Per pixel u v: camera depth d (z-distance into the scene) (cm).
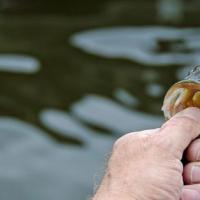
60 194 1603
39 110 2123
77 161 1769
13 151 1838
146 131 491
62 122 2019
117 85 2281
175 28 2905
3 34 3012
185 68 2378
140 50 2614
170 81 2269
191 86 486
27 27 3117
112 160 484
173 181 461
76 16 3269
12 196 1606
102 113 2056
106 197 464
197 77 497
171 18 3086
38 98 2223
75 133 1934
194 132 479
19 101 2208
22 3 3550
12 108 2147
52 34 2958
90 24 3078
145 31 2878
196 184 479
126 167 474
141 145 479
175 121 482
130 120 1983
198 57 2486
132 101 2134
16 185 1659
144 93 2188
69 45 2764
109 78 2352
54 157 1795
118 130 1928
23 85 2350
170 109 497
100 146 1841
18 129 1973
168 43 2688
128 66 2447
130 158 477
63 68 2492
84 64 2517
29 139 1908
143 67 2425
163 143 473
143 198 458
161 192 459
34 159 1791
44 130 1967
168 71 2361
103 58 2561
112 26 3003
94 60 2548
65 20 3203
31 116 2073
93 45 2725
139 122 1964
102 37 2827
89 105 2130
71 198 1580
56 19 3241
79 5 3478
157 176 461
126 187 465
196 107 488
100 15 3241
